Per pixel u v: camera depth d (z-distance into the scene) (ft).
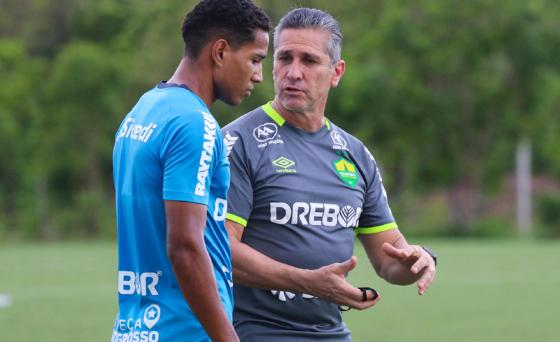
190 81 52.54
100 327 145.69
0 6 622.95
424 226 476.13
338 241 63.52
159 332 50.16
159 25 519.19
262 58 53.57
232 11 52.21
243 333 62.18
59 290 200.23
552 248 335.47
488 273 236.02
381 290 195.31
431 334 137.90
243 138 63.00
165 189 49.11
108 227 460.14
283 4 479.82
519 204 501.15
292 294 62.23
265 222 62.49
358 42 508.94
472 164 483.10
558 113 512.22
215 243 51.90
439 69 472.03
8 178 492.54
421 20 475.72
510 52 467.11
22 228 458.91
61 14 608.60
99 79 499.92
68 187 520.01
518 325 146.61
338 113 490.49
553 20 474.90
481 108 479.82
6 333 139.23
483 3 460.96
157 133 50.11
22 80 530.27
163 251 50.31
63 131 504.02
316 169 63.67
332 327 63.98
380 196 67.77
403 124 485.56
